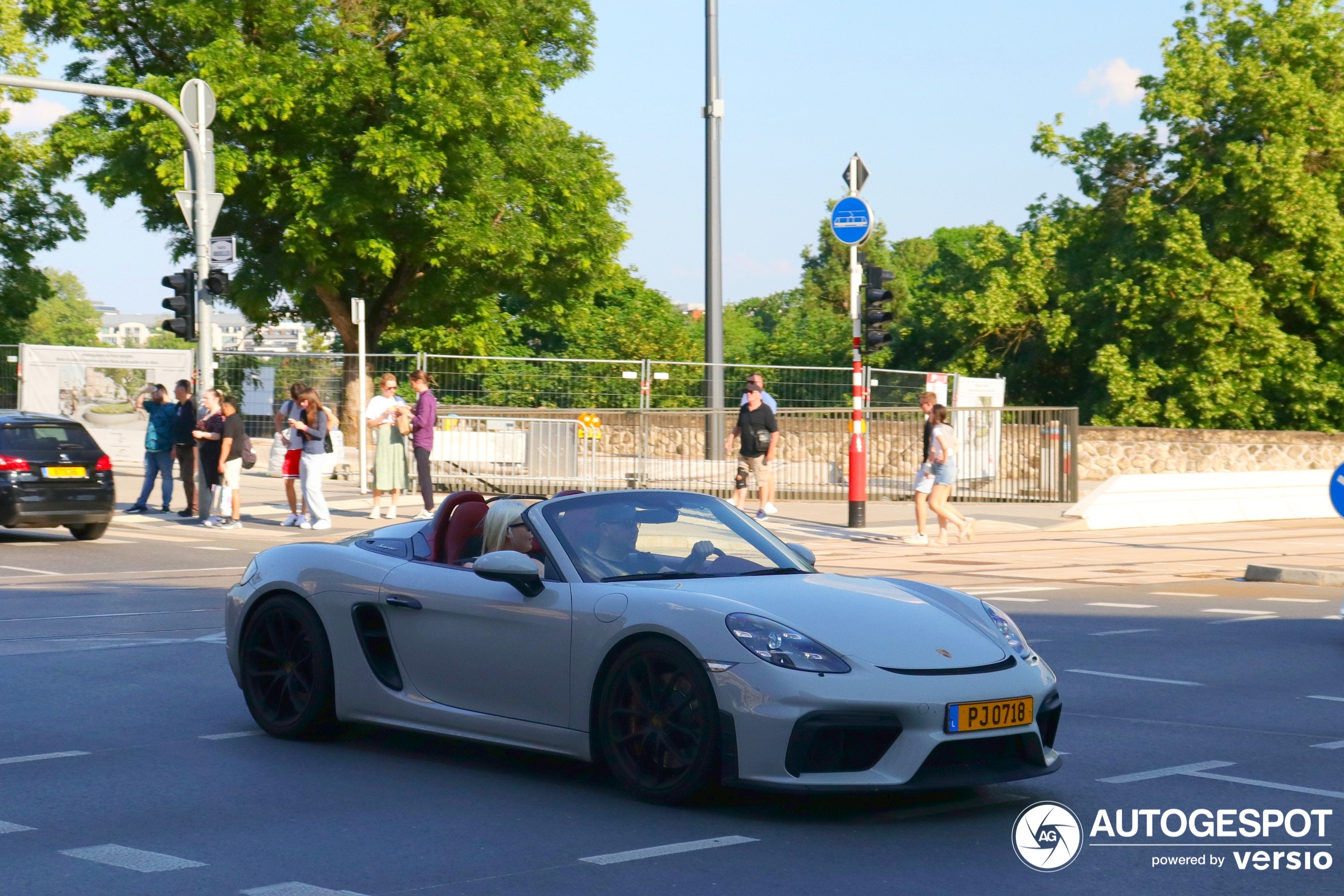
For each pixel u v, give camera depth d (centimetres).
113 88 1903
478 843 514
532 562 609
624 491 680
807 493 2533
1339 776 631
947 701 534
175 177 3034
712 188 3083
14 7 4231
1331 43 3706
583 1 3675
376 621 676
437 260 3378
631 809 565
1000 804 579
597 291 3981
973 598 636
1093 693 844
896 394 2742
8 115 4294
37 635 1063
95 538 1858
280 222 3475
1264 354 3603
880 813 562
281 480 2659
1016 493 2489
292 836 525
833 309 5856
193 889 460
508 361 2559
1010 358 4241
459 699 639
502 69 3266
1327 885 472
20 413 1816
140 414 2953
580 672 589
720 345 3106
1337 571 1477
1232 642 1057
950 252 5534
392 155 3061
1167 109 3825
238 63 3083
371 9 3328
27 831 535
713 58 3084
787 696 528
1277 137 3612
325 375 2641
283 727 705
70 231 4469
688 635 554
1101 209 4138
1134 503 2256
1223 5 3828
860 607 582
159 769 643
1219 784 617
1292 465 3416
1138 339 3766
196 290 2056
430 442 1973
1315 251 3609
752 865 486
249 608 722
